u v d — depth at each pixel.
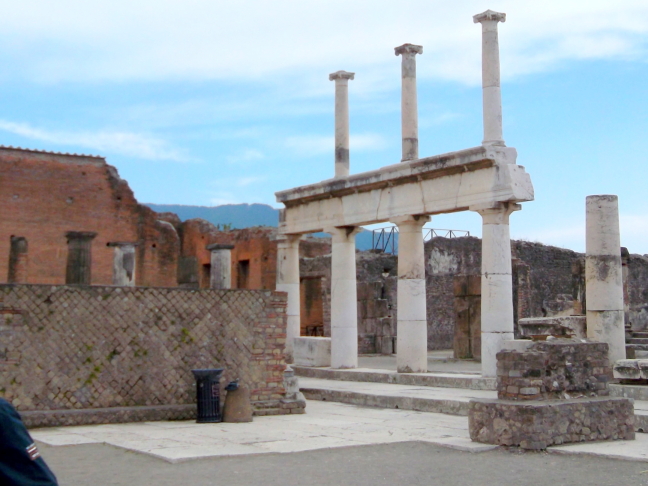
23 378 15.06
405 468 11.11
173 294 16.59
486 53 21.02
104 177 41.66
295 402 17.41
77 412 15.26
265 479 10.38
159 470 10.95
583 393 13.25
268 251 44.03
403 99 23.81
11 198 39.12
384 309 37.62
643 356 22.34
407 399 18.39
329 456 12.01
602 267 20.69
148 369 16.22
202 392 15.82
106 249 41.28
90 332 15.77
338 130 26.27
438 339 41.12
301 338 27.53
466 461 11.60
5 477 4.96
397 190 23.44
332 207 25.97
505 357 13.13
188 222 48.62
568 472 10.77
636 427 14.31
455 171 21.42
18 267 38.91
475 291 31.77
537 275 43.09
